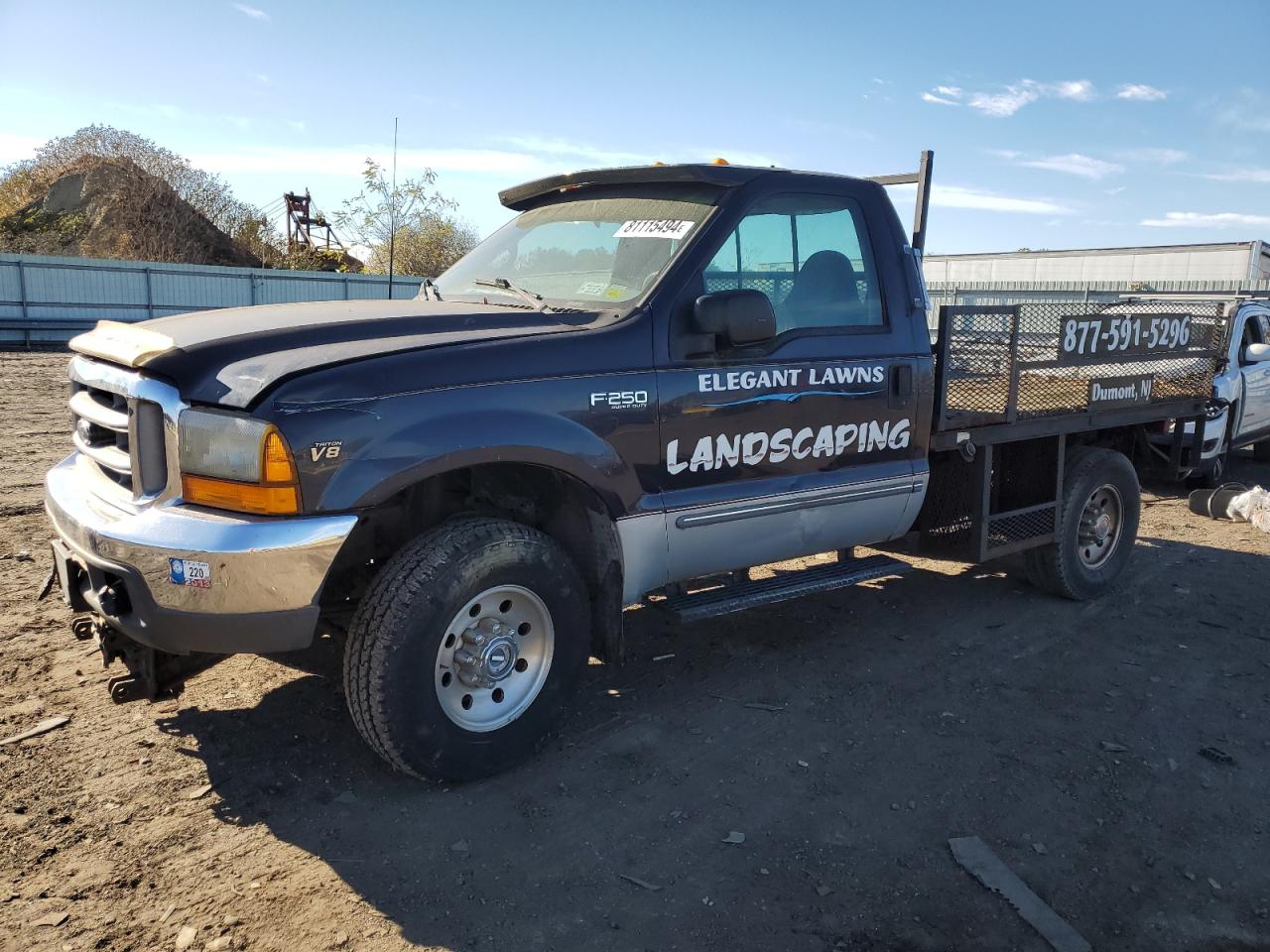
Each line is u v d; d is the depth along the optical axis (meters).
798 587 4.07
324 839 2.94
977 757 3.62
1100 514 5.59
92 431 3.41
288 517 2.80
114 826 2.95
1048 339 4.95
